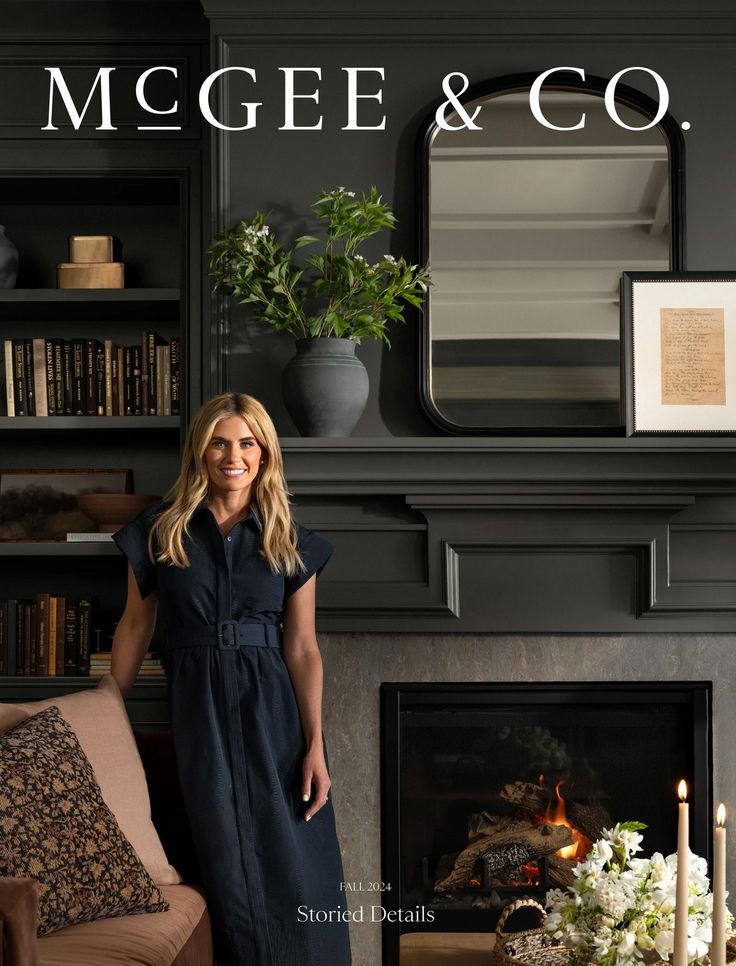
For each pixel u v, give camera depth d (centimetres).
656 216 296
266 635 232
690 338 286
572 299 295
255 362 293
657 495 278
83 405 322
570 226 297
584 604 282
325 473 276
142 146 316
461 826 288
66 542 312
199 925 203
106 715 222
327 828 232
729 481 276
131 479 341
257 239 275
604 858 173
